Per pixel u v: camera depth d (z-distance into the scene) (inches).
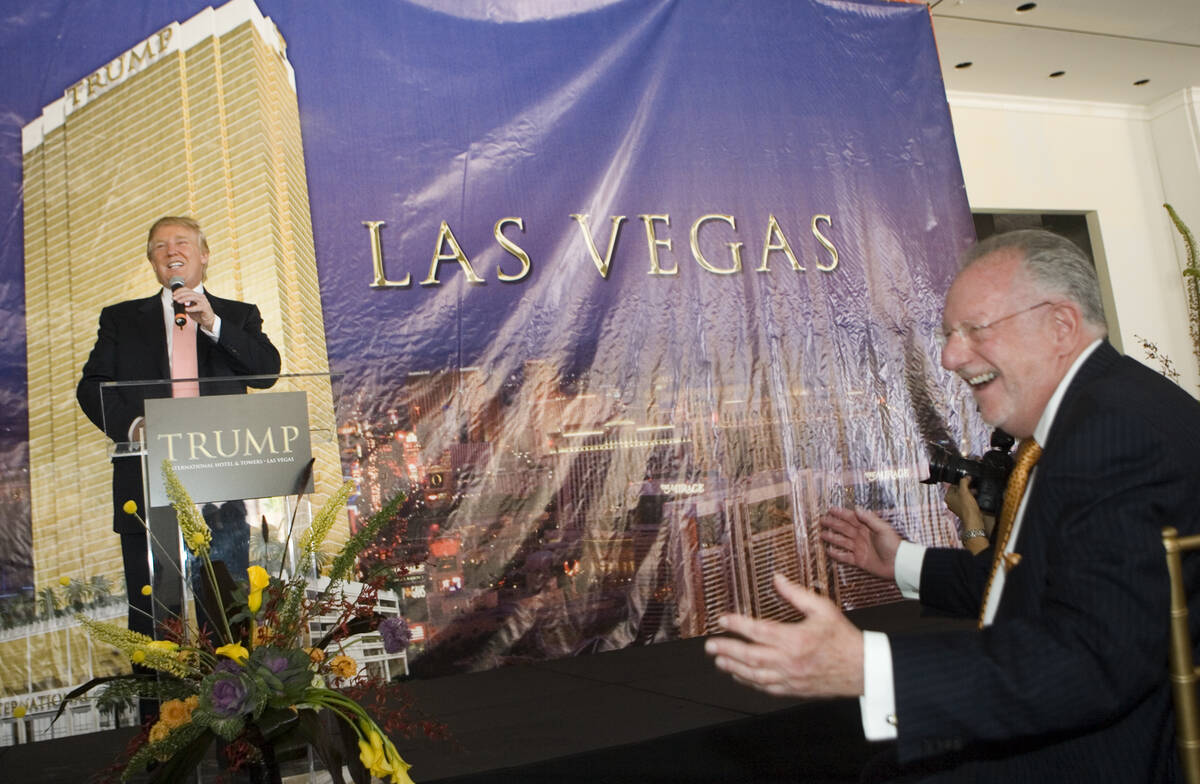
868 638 40.4
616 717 96.8
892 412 181.6
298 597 59.1
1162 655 39.2
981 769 46.1
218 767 56.8
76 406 133.0
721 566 164.4
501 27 162.6
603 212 165.0
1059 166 257.1
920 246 189.2
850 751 87.7
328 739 56.3
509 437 153.3
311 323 144.5
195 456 60.9
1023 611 43.8
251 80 145.8
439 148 155.7
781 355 174.4
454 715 107.3
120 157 139.4
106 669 126.9
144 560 89.6
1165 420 41.9
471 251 155.3
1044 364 47.4
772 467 170.9
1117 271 260.8
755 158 178.1
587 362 160.2
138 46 142.1
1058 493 42.5
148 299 131.3
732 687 108.7
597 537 156.7
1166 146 266.7
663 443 163.3
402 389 147.9
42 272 134.3
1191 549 40.0
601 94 167.6
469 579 147.6
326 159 148.9
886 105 190.7
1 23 136.5
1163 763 42.7
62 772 95.3
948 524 182.9
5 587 126.8
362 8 154.2
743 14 180.9
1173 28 220.4
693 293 169.5
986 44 220.8
